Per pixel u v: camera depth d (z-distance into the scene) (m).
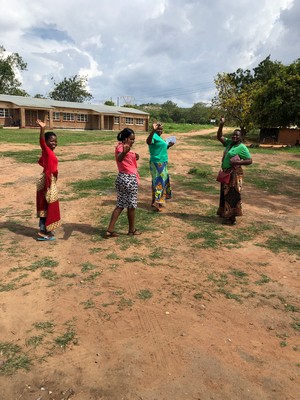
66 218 6.59
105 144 20.12
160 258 4.91
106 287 4.07
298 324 3.52
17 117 37.47
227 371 2.85
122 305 3.70
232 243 5.61
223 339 3.24
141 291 3.99
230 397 2.59
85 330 3.29
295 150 22.30
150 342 3.15
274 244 5.64
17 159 13.34
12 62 55.31
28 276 4.29
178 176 11.00
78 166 12.02
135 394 2.59
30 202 7.68
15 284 4.10
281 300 3.95
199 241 5.63
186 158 14.90
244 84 32.78
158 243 5.47
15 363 2.86
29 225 6.18
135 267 4.59
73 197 8.05
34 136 24.66
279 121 25.66
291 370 2.89
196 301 3.84
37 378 2.73
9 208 7.20
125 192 5.45
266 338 3.29
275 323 3.52
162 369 2.84
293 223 6.86
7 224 6.20
